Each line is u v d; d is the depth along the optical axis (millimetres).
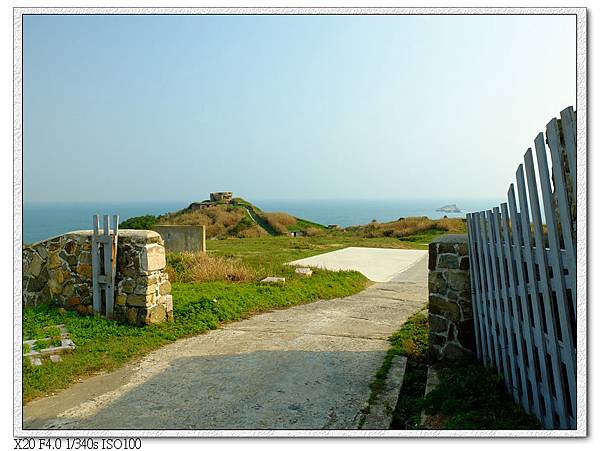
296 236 31203
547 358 3627
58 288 8305
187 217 33188
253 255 18172
